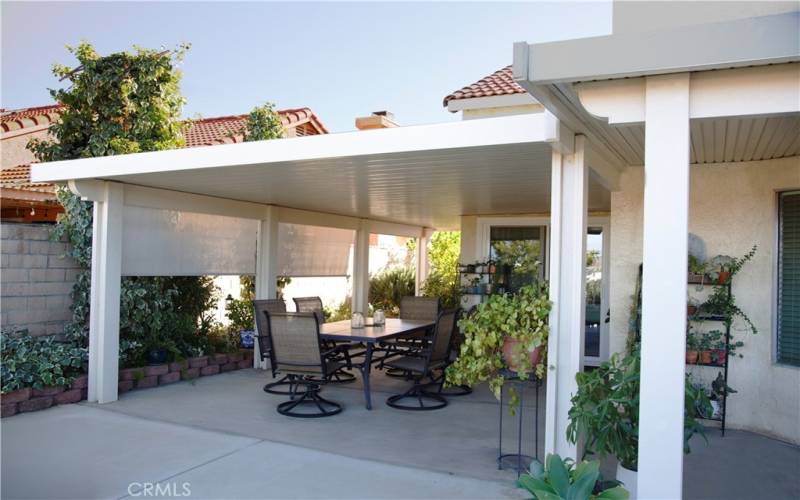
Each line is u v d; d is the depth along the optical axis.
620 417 3.42
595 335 8.84
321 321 8.09
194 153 5.01
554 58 2.70
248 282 9.31
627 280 5.27
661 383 2.75
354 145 4.38
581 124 3.62
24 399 5.50
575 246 3.85
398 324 7.16
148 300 7.02
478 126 3.96
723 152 4.64
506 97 8.21
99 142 7.26
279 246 8.56
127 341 6.70
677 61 2.54
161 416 5.48
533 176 5.41
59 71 7.49
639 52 2.59
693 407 3.37
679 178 2.73
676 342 2.73
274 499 3.64
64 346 6.19
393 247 14.99
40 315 6.43
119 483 3.86
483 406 6.11
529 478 2.94
